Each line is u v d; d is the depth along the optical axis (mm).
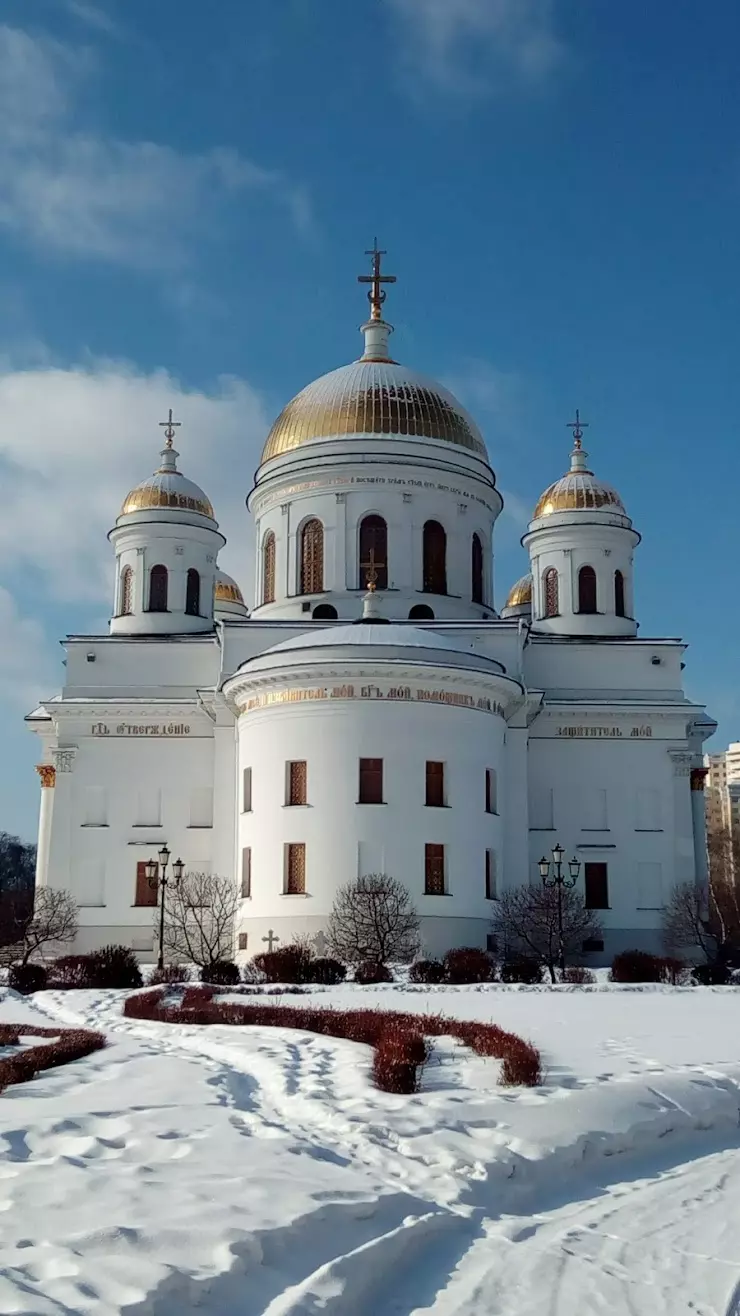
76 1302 8703
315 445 57625
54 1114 14992
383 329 62625
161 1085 17500
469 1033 21750
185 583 61938
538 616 62312
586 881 56125
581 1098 16625
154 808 56438
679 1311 10281
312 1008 27312
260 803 48906
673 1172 15211
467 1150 14266
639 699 58188
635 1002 31625
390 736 47750
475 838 48531
